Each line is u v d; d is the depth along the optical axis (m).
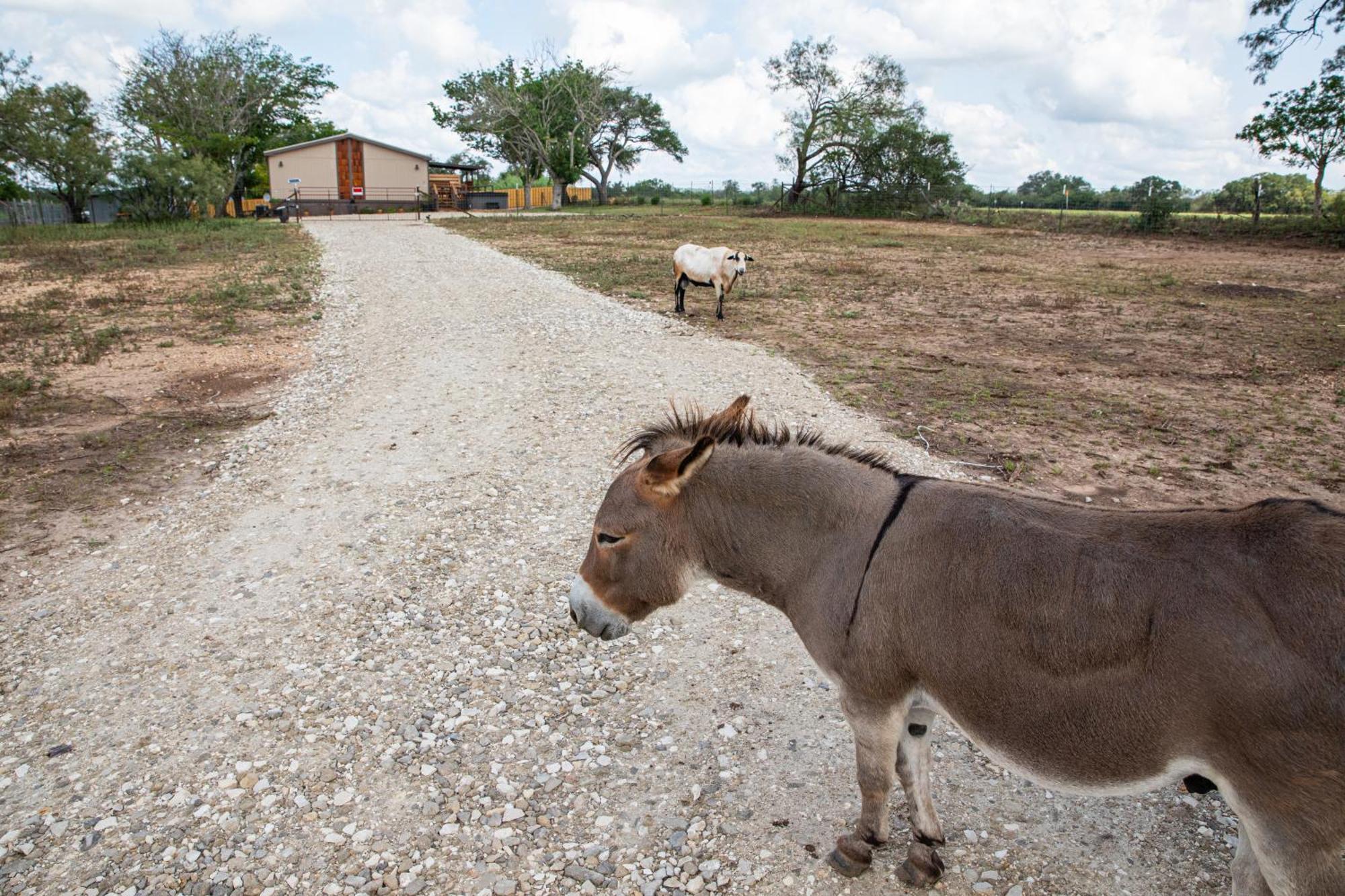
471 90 69.69
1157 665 2.18
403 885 3.35
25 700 4.61
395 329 13.89
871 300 17.78
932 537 2.58
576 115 70.00
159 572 6.01
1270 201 43.78
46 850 3.55
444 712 4.44
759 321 15.13
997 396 10.11
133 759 4.11
